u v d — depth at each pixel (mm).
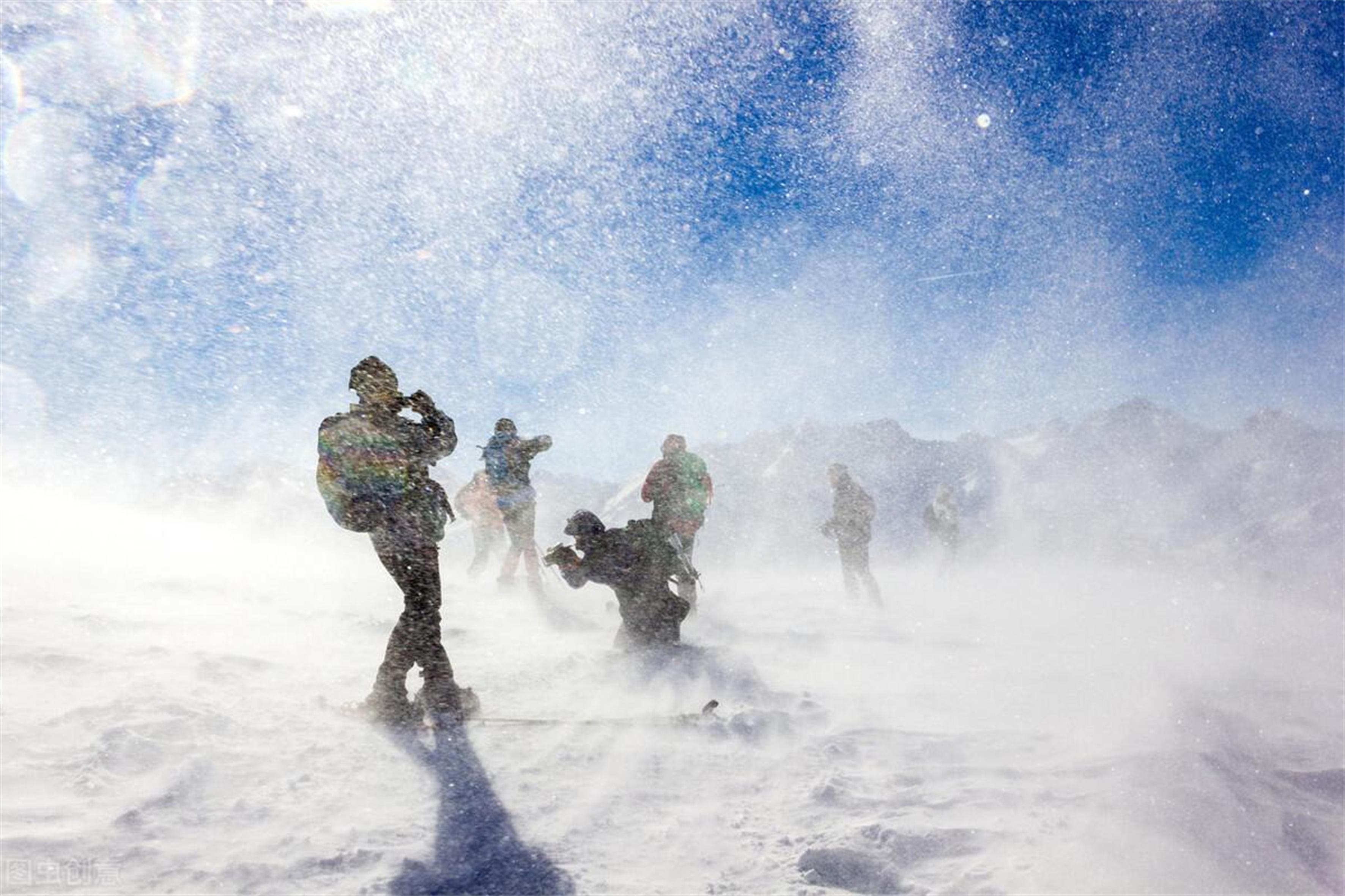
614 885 2256
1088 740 3648
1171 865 2420
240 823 2424
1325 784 3105
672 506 6414
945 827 2631
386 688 3393
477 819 2586
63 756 2660
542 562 7270
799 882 2320
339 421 3471
